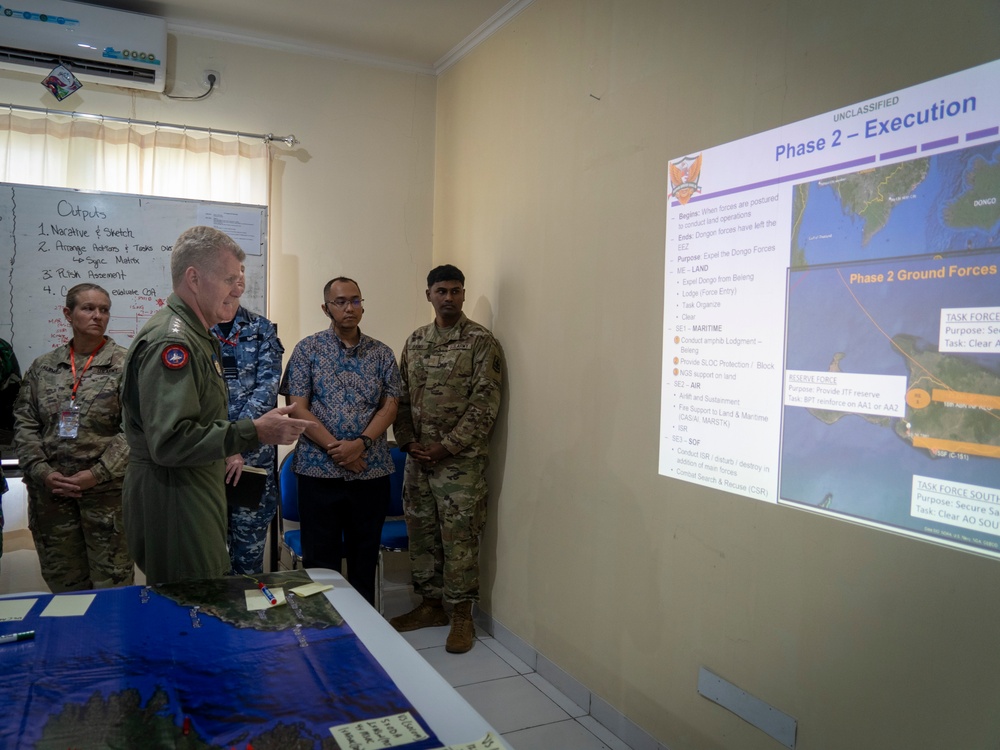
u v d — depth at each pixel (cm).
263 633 127
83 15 307
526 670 280
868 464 152
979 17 132
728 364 189
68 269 312
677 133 210
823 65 164
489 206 325
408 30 337
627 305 231
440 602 320
